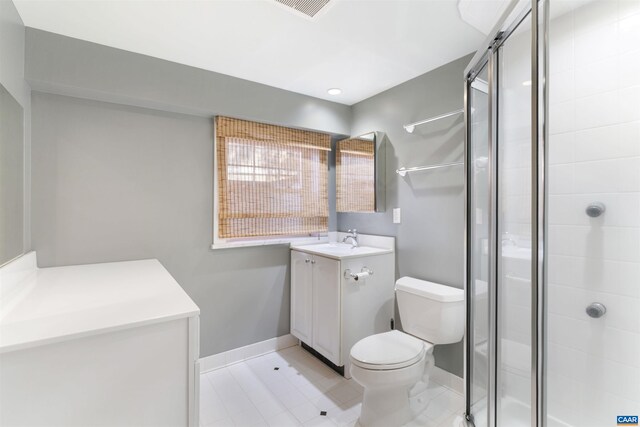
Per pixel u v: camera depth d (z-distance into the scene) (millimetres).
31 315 1104
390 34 1819
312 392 2154
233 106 2391
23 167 1688
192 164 2396
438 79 2252
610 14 1383
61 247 1938
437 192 2268
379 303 2492
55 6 1543
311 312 2566
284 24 1717
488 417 1557
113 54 1949
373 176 2678
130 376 1065
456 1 1522
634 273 1337
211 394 2131
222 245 2502
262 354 2725
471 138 1826
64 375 968
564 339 1539
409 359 1730
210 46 1949
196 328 1171
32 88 1840
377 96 2760
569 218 1517
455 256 2148
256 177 2641
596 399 1443
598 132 1423
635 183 1329
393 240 2584
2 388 897
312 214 2979
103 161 2066
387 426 1774
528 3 1233
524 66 1419
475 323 1791
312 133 2939
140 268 1904
